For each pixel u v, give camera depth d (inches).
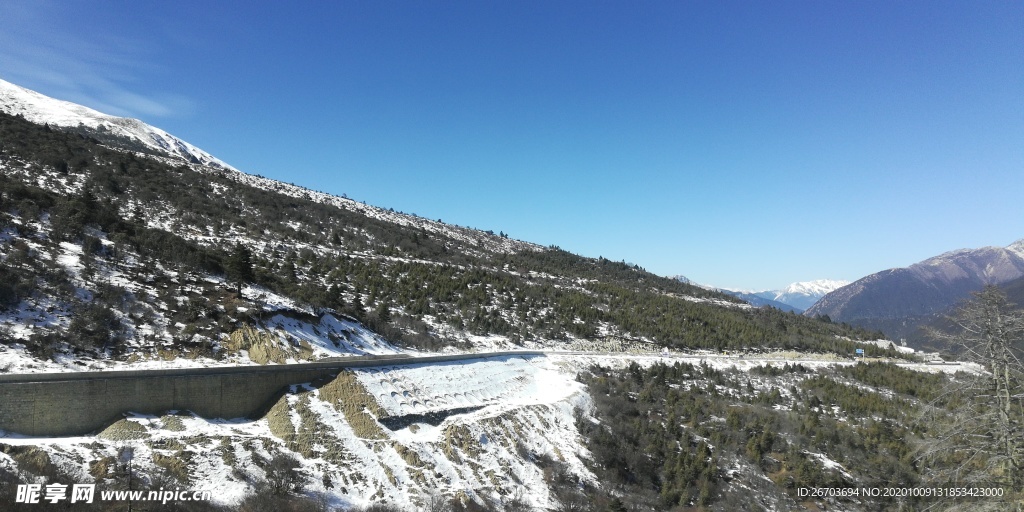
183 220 2913.4
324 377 1652.3
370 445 1457.9
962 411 733.3
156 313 1691.7
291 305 2078.0
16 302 1478.8
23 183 2401.6
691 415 2082.9
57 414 1203.9
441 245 4751.5
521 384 2206.0
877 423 2004.2
